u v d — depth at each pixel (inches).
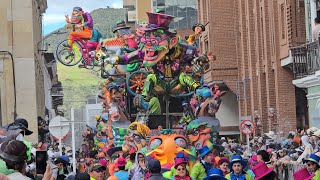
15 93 1322.6
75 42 1169.4
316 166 655.8
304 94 1722.4
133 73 1087.0
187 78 1034.7
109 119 1118.4
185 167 642.2
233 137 2373.3
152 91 1034.1
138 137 956.6
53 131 1053.2
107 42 1131.9
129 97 1125.7
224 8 2290.8
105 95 1233.4
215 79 2273.6
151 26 1029.8
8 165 390.9
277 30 1715.1
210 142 932.0
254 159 767.7
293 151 1029.2
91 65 1168.2
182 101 1069.1
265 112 1918.1
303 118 1726.1
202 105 974.4
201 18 2477.9
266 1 1835.6
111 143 1115.3
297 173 602.9
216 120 970.7
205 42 2437.3
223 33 2292.1
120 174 800.9
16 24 1333.7
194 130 923.4
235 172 628.4
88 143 1561.3
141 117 1039.0
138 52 1069.1
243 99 2171.5
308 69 1425.9
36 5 1750.7
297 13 1610.5
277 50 1713.8
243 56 2113.7
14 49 1330.0
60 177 706.8
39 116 1546.5
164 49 1025.5
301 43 1610.5
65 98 3538.4
